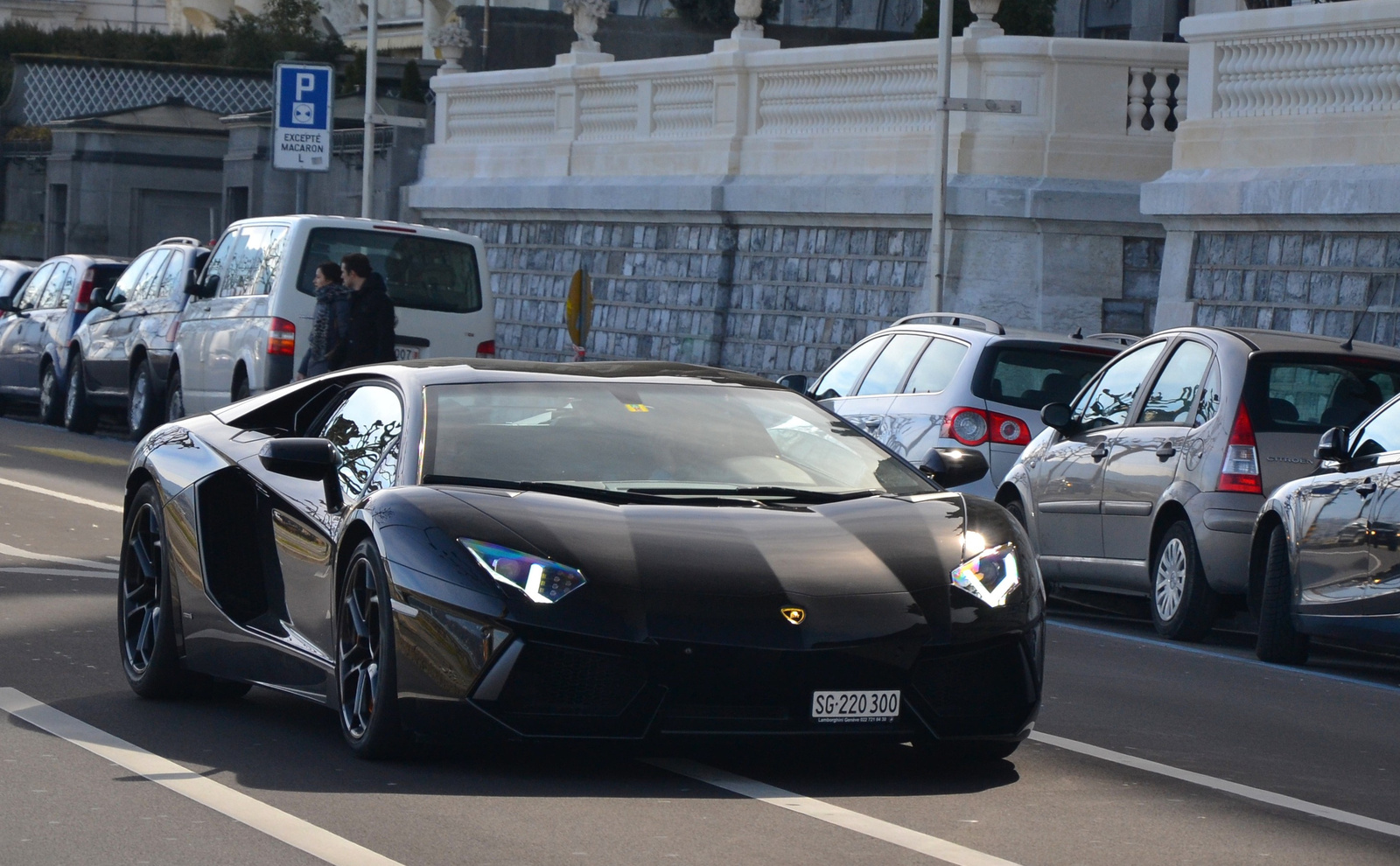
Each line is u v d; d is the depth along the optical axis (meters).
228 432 23.66
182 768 19.17
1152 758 21.52
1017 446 40.38
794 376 40.25
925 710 18.50
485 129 93.19
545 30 107.00
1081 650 31.45
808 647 17.97
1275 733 23.89
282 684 21.34
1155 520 33.84
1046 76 65.81
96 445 64.44
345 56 147.62
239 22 156.00
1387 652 33.44
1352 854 17.16
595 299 84.94
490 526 18.52
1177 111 66.06
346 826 16.81
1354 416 32.69
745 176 75.75
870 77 70.88
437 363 22.39
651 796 18.22
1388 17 52.28
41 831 16.61
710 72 77.44
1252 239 57.44
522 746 20.20
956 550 19.34
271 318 55.91
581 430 20.86
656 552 18.39
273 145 85.94
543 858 15.82
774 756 20.30
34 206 143.00
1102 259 65.75
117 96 143.38
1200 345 34.38
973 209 65.88
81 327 70.56
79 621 28.89
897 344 43.97
